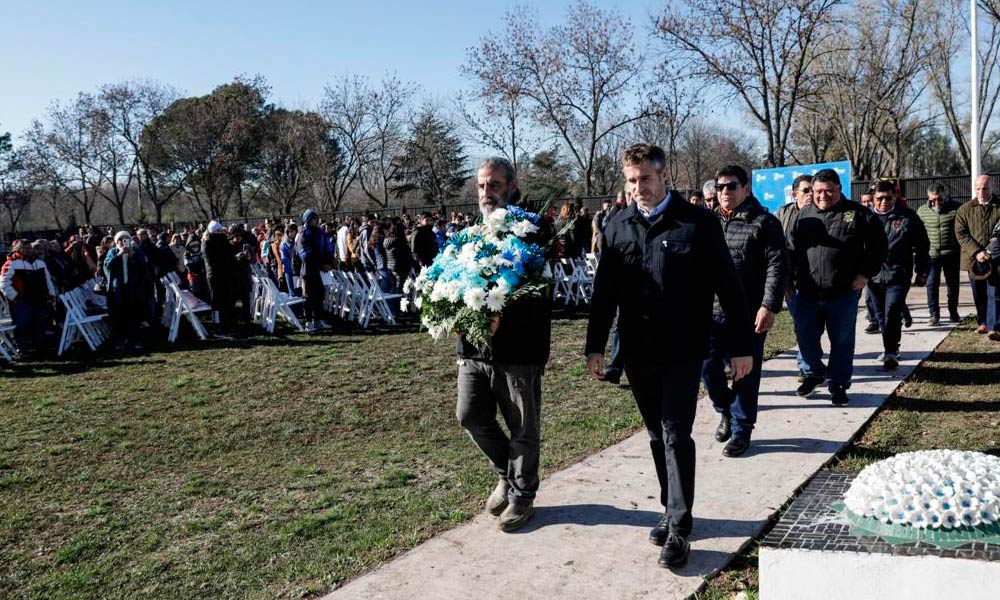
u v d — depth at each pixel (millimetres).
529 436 4094
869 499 2666
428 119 41438
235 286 12672
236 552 4129
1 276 11039
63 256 12930
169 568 3982
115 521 4695
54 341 12453
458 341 4184
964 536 2475
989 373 6844
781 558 2615
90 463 5918
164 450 6215
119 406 7785
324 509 4715
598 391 7457
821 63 28422
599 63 30703
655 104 28688
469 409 4156
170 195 52125
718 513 4199
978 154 14469
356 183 50188
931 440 5219
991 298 8164
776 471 4781
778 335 9617
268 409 7430
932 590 2410
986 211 8367
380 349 10539
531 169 36531
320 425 6812
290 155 44219
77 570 4008
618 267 3758
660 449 3873
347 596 3541
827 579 2549
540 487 4750
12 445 6441
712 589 3416
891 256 7125
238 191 50312
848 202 6023
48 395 8484
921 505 2545
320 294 12641
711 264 3627
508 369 3982
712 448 5309
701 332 3648
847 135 30953
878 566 2475
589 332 3869
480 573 3686
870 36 27938
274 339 11867
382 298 12922
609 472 4961
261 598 3594
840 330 6035
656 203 3707
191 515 4750
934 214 9492
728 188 5402
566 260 13703
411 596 3506
